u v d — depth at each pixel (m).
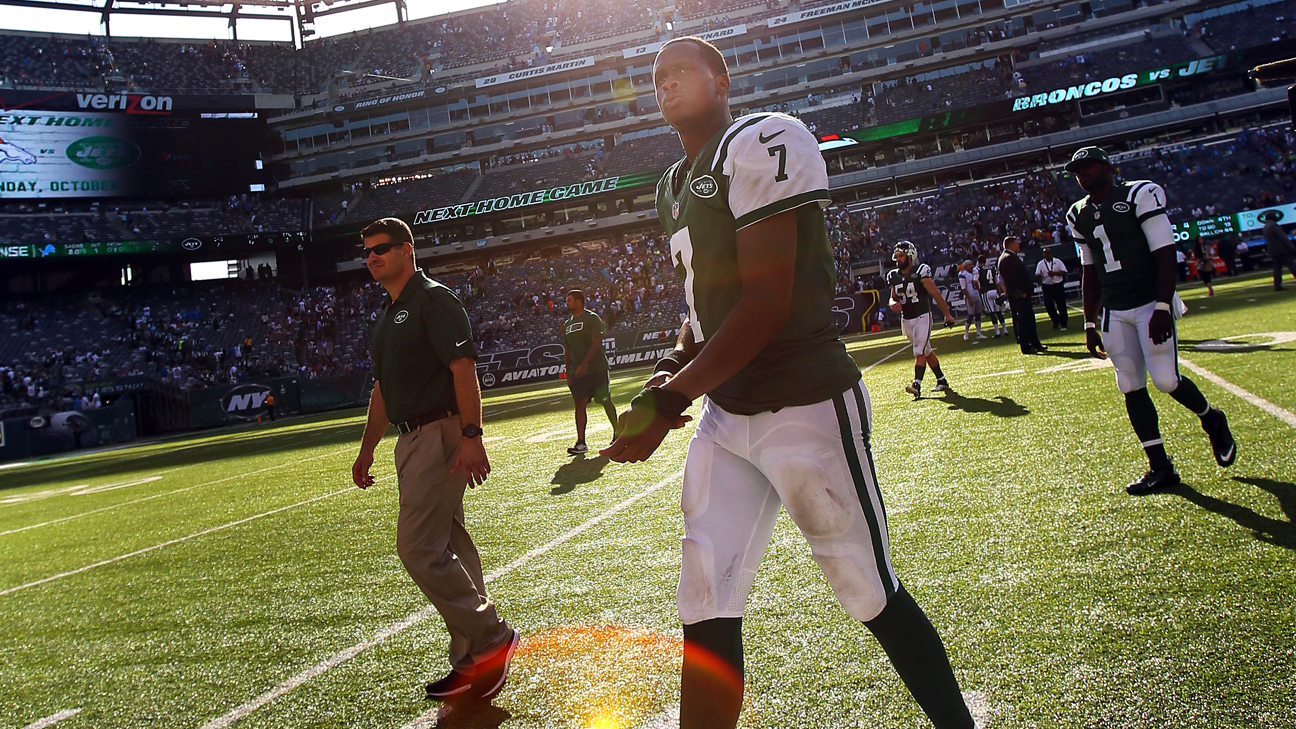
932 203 33.88
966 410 6.35
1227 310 11.78
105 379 29.17
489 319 34.12
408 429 2.69
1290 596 2.26
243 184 37.59
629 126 40.50
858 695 2.05
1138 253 3.53
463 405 2.61
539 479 6.25
